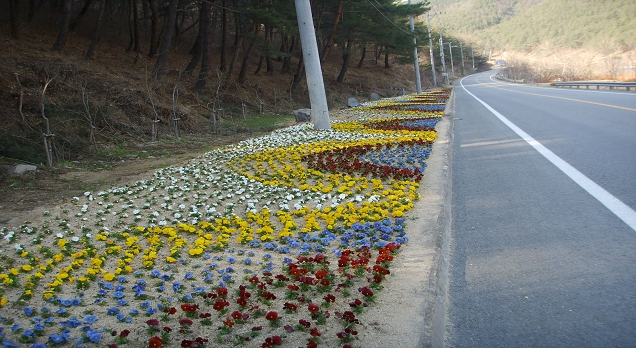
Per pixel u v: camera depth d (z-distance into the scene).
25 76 13.24
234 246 5.18
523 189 6.69
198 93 21.09
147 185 8.42
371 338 3.08
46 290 4.16
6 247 5.41
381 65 58.72
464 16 177.75
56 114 12.14
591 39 85.44
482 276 4.04
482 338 3.10
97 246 5.35
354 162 9.16
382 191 7.14
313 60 15.78
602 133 10.67
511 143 10.89
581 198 5.89
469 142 12.01
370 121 18.75
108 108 13.77
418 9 34.75
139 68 21.16
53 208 6.95
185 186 8.20
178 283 3.96
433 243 4.70
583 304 3.39
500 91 38.47
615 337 2.95
